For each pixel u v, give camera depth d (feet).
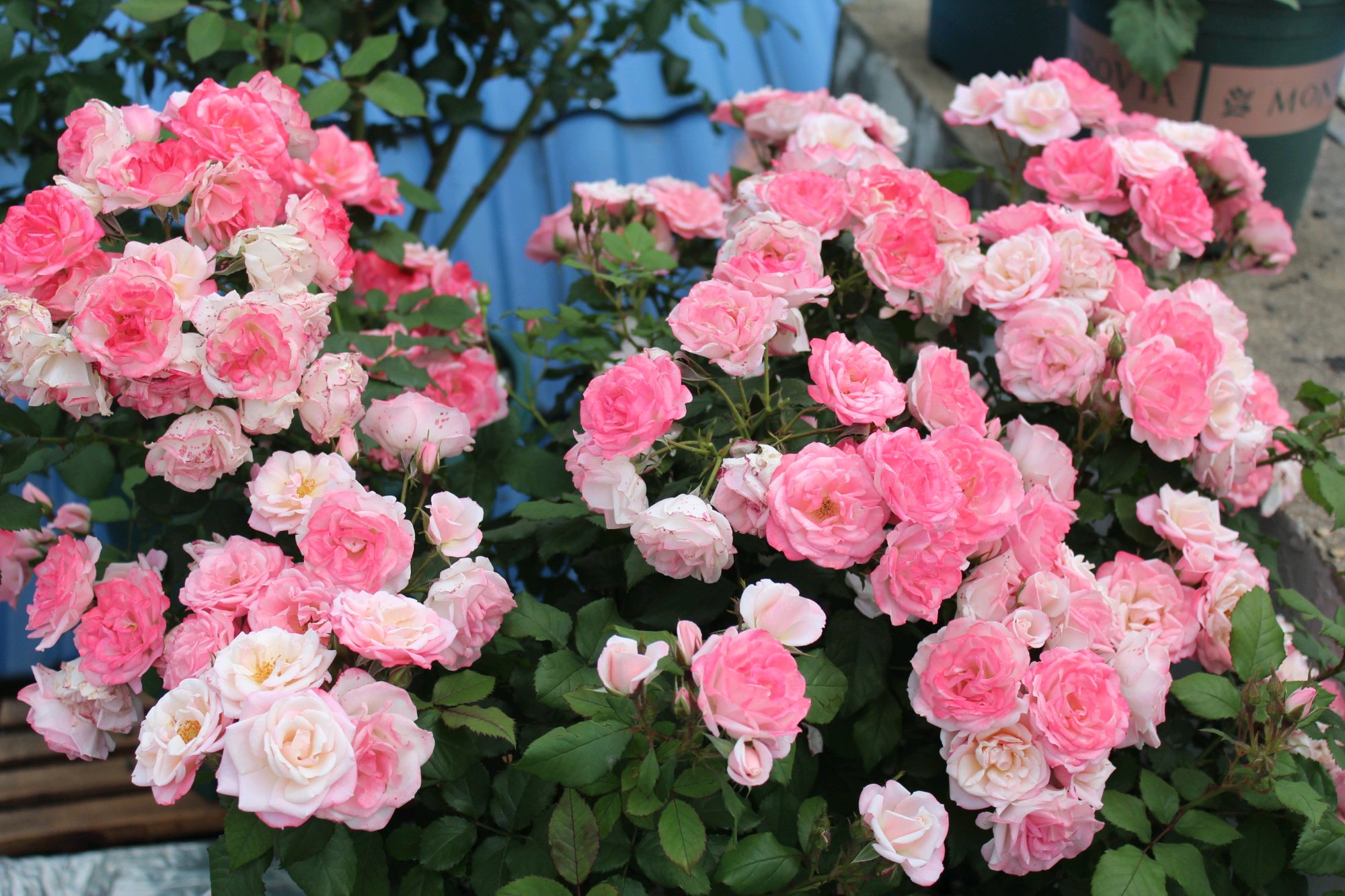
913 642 3.68
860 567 3.41
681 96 6.93
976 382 4.33
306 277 3.60
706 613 3.58
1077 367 3.76
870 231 3.76
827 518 3.29
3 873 4.31
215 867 3.31
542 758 3.14
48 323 3.34
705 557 3.34
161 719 3.12
